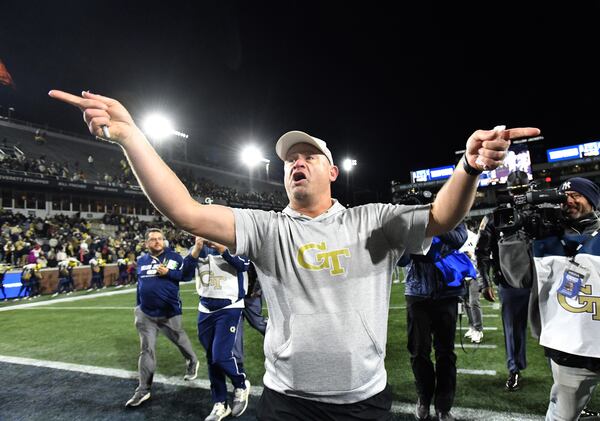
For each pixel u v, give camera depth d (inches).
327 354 52.4
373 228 56.4
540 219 94.3
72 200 997.2
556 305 90.6
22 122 1183.6
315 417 53.2
